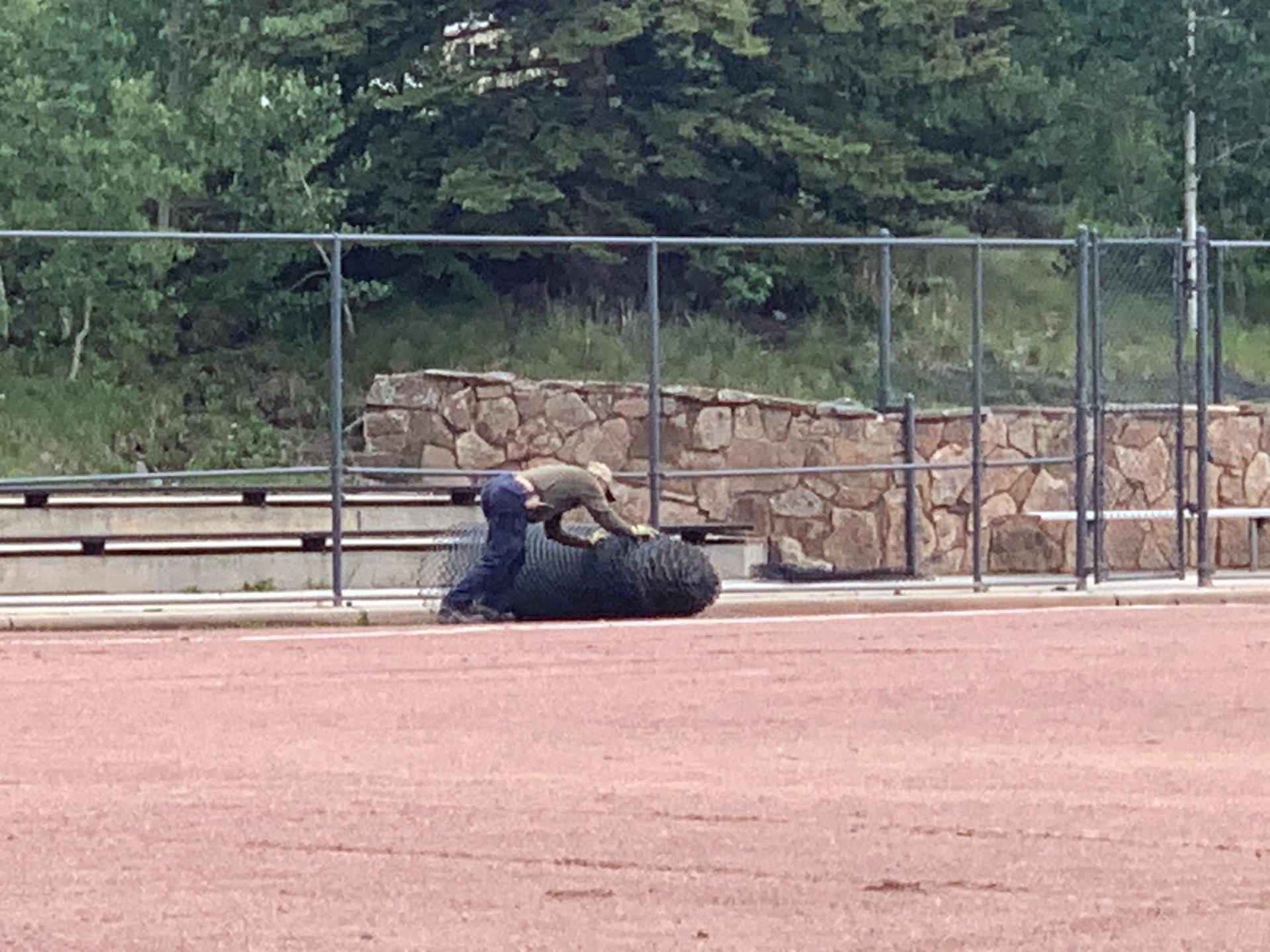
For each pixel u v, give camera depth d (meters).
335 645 15.30
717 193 36.84
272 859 8.66
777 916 7.84
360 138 36.31
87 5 34.47
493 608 17.00
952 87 39.47
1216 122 47.56
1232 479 24.45
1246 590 19.34
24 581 18.84
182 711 12.25
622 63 36.44
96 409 29.92
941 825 9.27
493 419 25.97
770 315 35.06
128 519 21.28
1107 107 45.94
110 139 32.03
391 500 21.62
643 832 9.13
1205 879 8.36
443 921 7.76
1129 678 13.60
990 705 12.54
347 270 34.81
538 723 11.84
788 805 9.66
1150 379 25.45
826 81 37.72
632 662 14.34
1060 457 19.62
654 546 17.11
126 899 8.05
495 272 35.66
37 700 12.64
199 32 36.00
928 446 24.09
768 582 19.77
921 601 18.22
